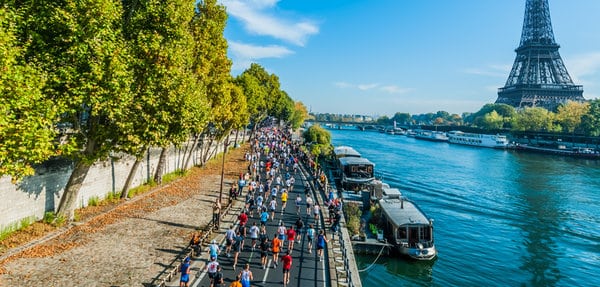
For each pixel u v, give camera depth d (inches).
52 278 723.4
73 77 786.2
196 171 2066.9
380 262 1253.1
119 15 914.1
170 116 1053.2
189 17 1103.0
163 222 1123.3
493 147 5585.6
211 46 1520.7
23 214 953.5
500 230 1694.1
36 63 762.8
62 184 1099.9
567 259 1387.8
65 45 793.6
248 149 3235.7
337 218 1194.6
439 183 2711.6
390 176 2928.2
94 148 1006.4
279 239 991.0
